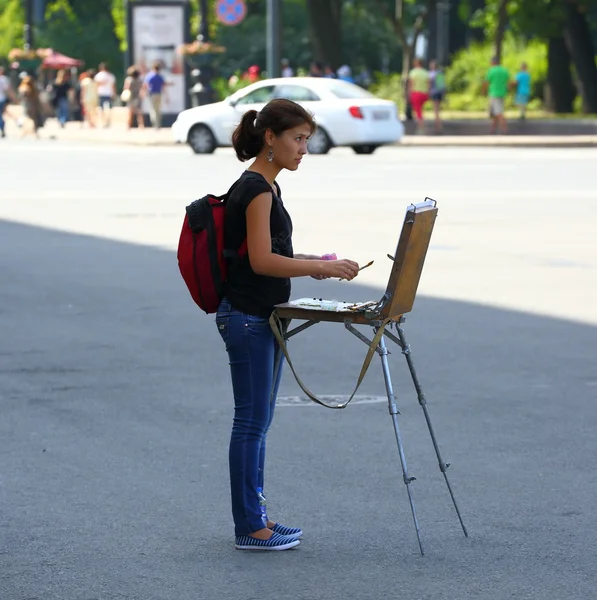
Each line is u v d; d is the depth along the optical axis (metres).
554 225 43.78
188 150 84.19
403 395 21.64
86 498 16.11
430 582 13.08
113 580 13.20
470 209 48.31
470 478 16.89
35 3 198.25
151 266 35.53
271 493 16.23
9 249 38.66
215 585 13.02
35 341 26.02
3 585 13.08
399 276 13.49
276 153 13.55
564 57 122.88
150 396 21.58
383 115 77.75
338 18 123.44
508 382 22.44
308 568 13.52
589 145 87.00
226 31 161.12
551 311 28.97
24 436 19.09
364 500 15.96
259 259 13.42
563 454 18.03
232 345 13.84
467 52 144.88
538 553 13.96
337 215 46.03
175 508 15.71
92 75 120.88
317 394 21.81
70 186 57.62
